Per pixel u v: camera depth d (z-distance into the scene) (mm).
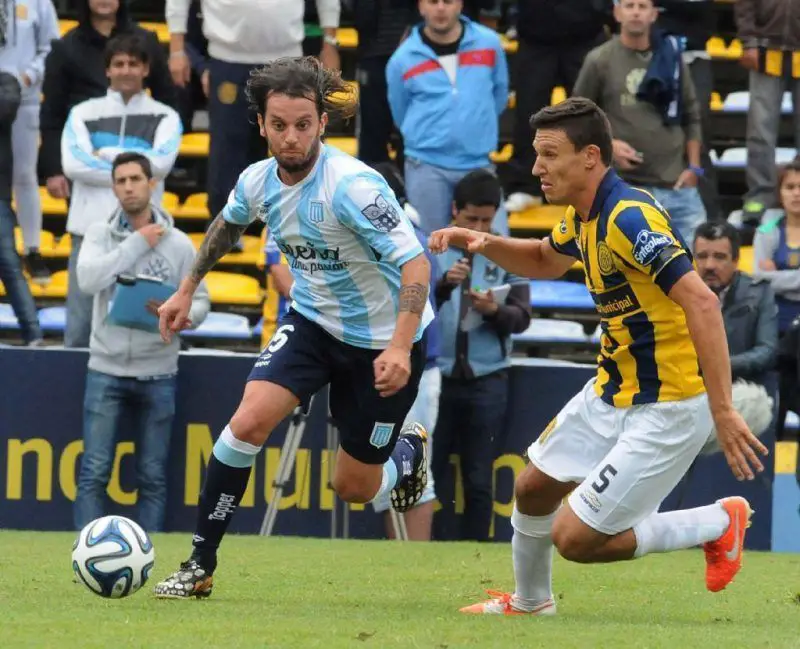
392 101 36094
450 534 31797
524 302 31594
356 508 31297
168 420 31172
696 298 15969
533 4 38188
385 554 25234
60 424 31891
